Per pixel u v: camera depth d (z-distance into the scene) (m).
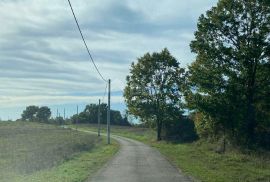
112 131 126.62
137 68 82.31
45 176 21.98
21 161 29.58
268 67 43.62
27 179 20.70
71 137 69.56
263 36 43.72
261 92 44.47
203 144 52.84
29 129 92.00
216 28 44.69
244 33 44.31
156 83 81.44
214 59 45.09
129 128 142.38
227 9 44.62
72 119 185.00
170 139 76.06
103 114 174.00
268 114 44.75
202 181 21.45
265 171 26.31
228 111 44.50
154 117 80.38
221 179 22.28
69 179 21.00
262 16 43.88
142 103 81.19
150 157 37.81
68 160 32.75
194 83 46.16
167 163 31.69
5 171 24.14
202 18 45.62
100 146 57.12
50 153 36.56
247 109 44.28
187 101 46.91
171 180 21.70
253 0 43.59
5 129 88.12
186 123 77.06
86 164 29.75
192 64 47.19
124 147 55.62
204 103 44.94
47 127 108.25
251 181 21.72
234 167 28.61
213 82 45.41
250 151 38.94
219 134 49.72
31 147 43.44
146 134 101.56
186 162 32.59
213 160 34.03
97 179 21.86
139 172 25.38
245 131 44.47
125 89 83.44
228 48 44.38
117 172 25.28
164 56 81.25
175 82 80.69
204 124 50.25
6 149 40.38
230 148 42.75
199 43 45.34
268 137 44.38
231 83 44.91
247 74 44.56
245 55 43.16
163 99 80.50
